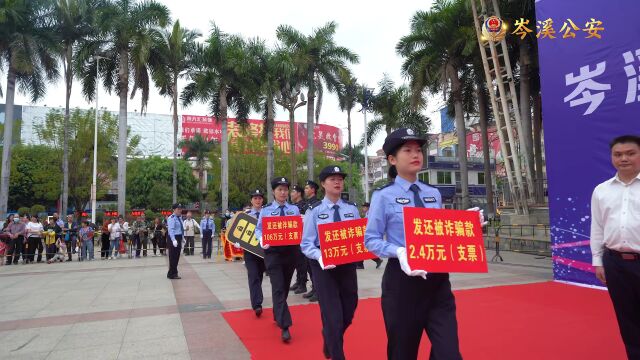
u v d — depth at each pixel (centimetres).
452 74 2148
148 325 562
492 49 1734
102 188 3634
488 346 436
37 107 5962
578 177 767
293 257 514
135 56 2280
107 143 3512
